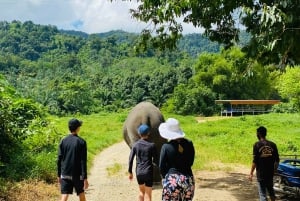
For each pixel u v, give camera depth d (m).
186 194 5.58
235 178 12.48
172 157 5.60
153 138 10.84
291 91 40.19
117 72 106.06
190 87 64.94
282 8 6.82
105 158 17.70
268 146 7.76
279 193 9.71
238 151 19.72
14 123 12.69
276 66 8.80
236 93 65.44
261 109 61.22
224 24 10.66
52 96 64.25
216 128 29.91
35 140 14.10
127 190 10.50
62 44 146.88
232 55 65.19
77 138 7.20
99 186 11.02
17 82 77.12
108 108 70.50
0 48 141.50
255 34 7.27
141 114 11.06
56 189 10.01
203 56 67.69
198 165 14.72
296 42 6.94
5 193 8.77
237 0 8.15
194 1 7.92
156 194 9.82
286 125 35.31
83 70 111.50
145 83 75.81
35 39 149.62
